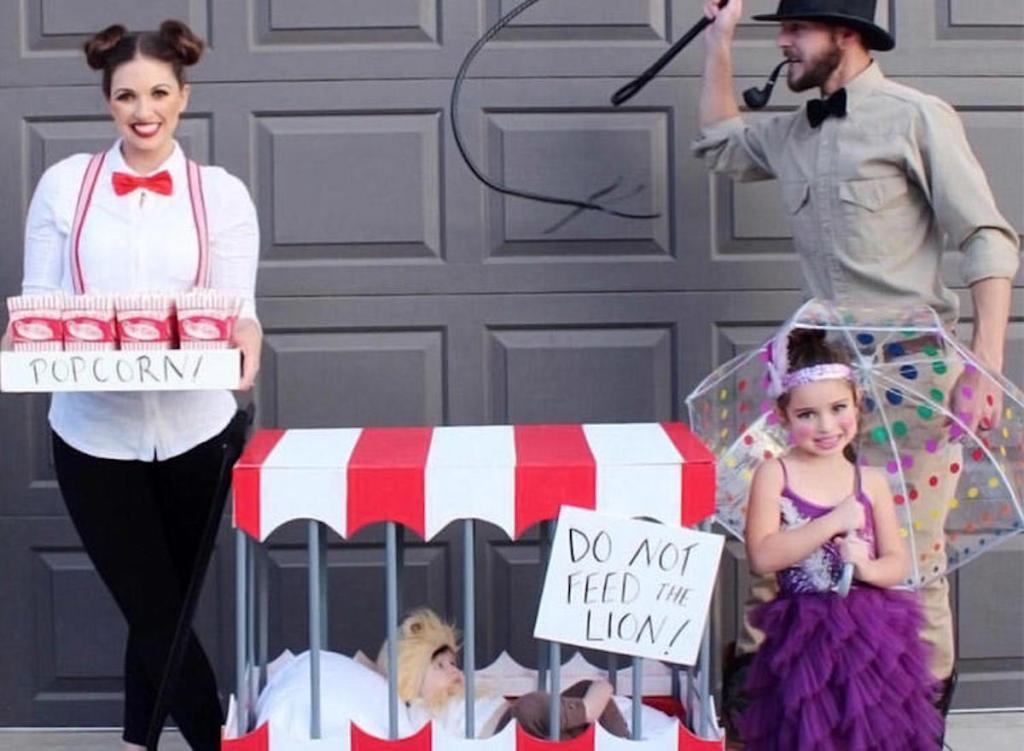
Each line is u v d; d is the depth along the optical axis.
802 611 3.54
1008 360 4.98
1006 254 4.00
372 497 3.24
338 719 3.39
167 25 3.81
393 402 4.93
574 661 4.24
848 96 4.17
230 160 4.88
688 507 3.26
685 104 4.89
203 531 3.86
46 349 3.42
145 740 4.11
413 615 3.79
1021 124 4.95
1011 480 3.78
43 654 4.97
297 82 4.86
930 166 4.04
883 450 3.90
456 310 4.92
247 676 3.50
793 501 3.67
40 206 3.88
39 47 4.85
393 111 4.88
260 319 4.90
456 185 4.89
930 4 4.90
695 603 3.25
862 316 3.73
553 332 4.95
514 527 3.25
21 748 4.85
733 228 4.93
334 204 4.89
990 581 5.02
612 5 4.86
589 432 3.74
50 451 4.92
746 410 3.98
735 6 4.52
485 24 4.87
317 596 3.32
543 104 4.88
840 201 4.17
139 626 3.94
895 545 3.68
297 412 4.92
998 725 4.93
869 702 3.47
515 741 3.32
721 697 4.55
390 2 4.85
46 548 4.93
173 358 3.41
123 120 3.75
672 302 4.94
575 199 4.91
